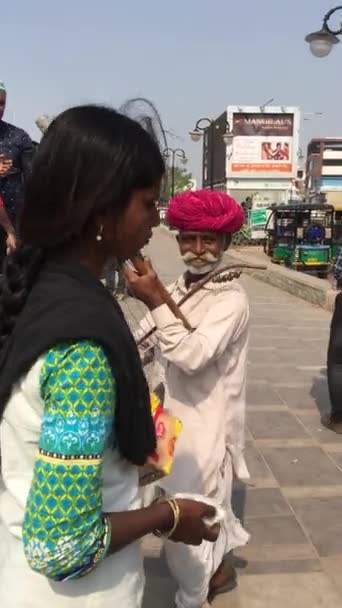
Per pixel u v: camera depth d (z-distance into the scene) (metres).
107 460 1.25
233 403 2.43
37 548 1.11
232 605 2.78
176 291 2.48
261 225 31.50
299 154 46.06
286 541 3.34
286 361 7.16
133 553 1.33
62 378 1.11
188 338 2.10
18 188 3.62
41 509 1.10
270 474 4.15
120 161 1.18
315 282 12.32
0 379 1.19
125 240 1.26
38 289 1.20
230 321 2.25
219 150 45.50
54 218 1.19
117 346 1.15
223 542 2.44
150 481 1.49
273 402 5.65
